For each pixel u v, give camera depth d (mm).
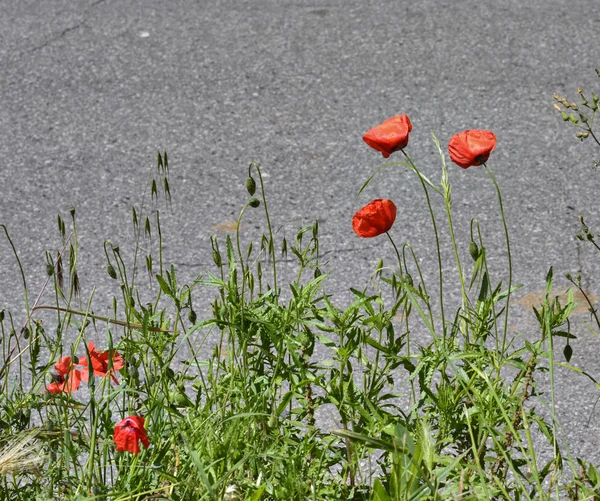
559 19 9438
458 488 2959
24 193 7305
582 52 8914
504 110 8125
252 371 3555
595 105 3443
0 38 9539
